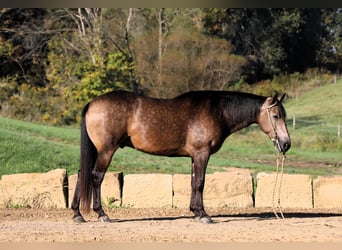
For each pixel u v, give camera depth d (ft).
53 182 53.93
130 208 53.16
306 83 179.11
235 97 45.14
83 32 140.56
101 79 129.90
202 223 43.75
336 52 194.70
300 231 40.24
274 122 45.01
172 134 44.14
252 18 176.65
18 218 47.26
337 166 96.68
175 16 160.97
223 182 53.62
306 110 156.66
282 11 178.81
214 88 152.76
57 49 144.46
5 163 81.66
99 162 43.78
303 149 115.14
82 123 43.96
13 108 134.41
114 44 139.03
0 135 91.86
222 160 92.99
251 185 53.67
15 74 145.69
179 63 147.02
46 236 38.42
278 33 179.52
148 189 53.93
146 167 82.43
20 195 54.08
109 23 142.61
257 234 39.09
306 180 53.62
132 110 43.91
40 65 148.66
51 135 104.78
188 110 44.42
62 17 149.07
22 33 144.56
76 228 41.52
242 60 157.07
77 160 85.30
